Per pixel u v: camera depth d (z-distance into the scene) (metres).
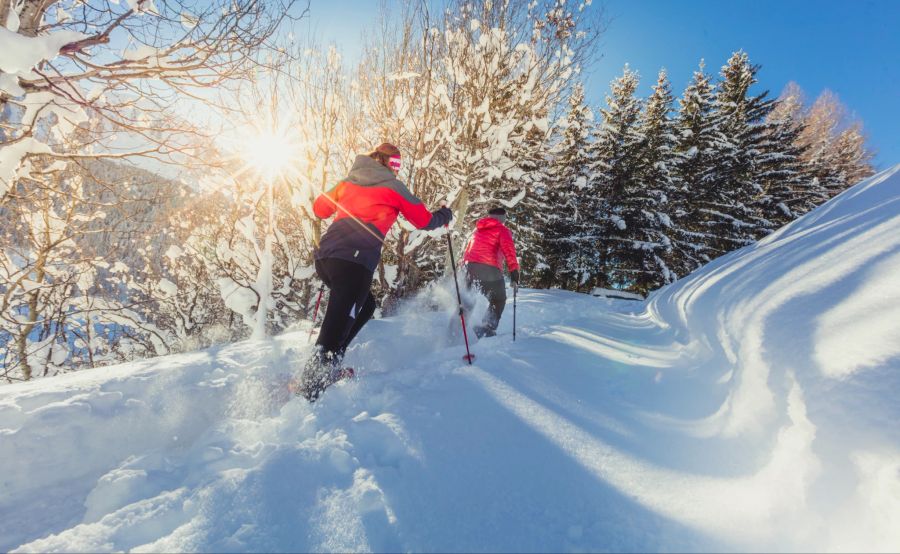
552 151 6.76
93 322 6.04
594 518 0.99
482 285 3.82
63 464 1.53
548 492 1.11
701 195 17.55
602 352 2.65
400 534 0.97
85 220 4.84
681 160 16.66
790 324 1.62
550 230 17.28
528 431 1.46
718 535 0.89
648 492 1.07
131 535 1.00
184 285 8.55
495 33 5.41
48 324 5.16
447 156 5.95
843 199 3.97
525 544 0.92
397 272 5.64
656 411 1.59
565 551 0.89
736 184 18.47
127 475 1.25
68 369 6.84
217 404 2.00
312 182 4.79
